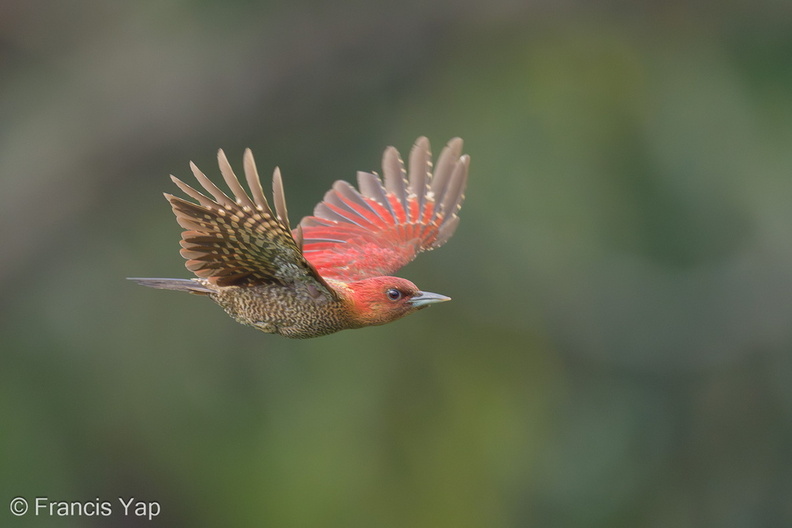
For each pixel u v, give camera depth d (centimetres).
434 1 1546
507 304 1504
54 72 1579
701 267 1566
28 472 1339
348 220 838
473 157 1512
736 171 1562
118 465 1367
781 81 1596
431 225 836
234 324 1429
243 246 681
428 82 1573
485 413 1445
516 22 1593
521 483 1442
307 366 1416
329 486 1359
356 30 1545
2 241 1474
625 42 1623
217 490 1364
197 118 1534
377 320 750
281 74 1537
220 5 1572
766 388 1590
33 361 1426
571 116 1555
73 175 1512
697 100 1594
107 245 1498
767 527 1548
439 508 1381
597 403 1557
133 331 1429
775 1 1605
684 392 1587
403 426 1408
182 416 1391
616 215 1544
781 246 1561
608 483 1519
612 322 1563
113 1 1602
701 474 1562
